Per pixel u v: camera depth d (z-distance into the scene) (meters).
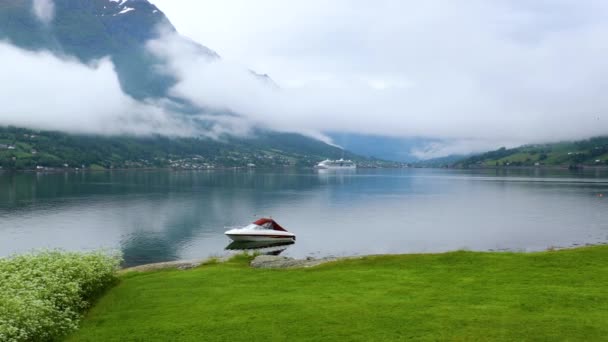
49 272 20.70
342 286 23.25
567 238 69.31
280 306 19.86
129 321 19.17
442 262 28.36
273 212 103.62
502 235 72.81
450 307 18.75
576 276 23.41
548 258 27.67
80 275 22.31
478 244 65.62
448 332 16.03
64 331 17.72
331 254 59.78
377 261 30.08
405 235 73.81
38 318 16.41
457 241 68.19
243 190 165.75
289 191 166.62
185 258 57.34
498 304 18.95
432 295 20.77
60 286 19.77
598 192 152.00
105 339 17.17
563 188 171.62
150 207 109.38
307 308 19.36
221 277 26.86
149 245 65.56
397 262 29.25
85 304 21.45
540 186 186.50
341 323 17.36
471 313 17.88
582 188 170.00
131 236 72.31
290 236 70.19
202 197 136.62
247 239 69.00
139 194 142.38
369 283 23.64
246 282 25.30
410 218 94.56
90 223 84.44
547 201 125.31
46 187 162.75
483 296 20.23
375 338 15.80
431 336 15.75
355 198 141.12
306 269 29.23
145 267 35.84
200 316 19.09
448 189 181.88
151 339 16.84
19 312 15.63
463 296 20.36
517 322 16.67
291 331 16.80
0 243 66.31
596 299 19.20
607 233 73.19
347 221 90.00
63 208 105.25
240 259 38.06
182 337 16.83
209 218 92.62
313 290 22.66
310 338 16.06
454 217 95.81
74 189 157.00
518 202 124.88
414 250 61.88
